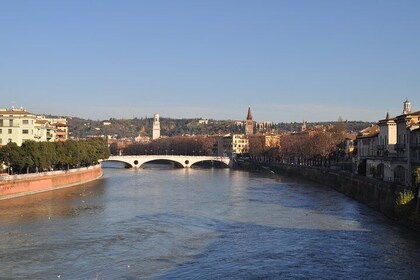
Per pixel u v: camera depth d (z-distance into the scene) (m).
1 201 121.44
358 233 83.50
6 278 59.19
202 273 61.62
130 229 88.12
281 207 116.06
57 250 72.00
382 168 135.88
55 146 167.12
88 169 198.00
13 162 143.50
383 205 104.31
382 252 70.81
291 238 80.62
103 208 113.44
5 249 72.38
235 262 66.50
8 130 192.62
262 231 86.56
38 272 61.59
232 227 90.50
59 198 130.75
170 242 77.88
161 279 59.34
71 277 59.88
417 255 69.00
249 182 192.88
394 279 58.91
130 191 153.50
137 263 65.88
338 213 105.56
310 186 173.62
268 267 64.06
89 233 84.12
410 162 116.75
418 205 86.44
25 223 92.19
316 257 68.62
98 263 65.69
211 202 126.12
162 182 192.12
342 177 158.25
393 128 142.88
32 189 141.62
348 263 65.56
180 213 106.94
